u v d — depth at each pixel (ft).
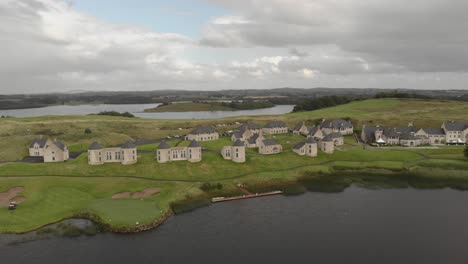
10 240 262.26
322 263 229.66
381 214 315.37
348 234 273.33
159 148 442.50
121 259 236.22
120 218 292.61
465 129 619.67
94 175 400.26
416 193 376.27
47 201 325.83
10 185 351.87
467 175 431.43
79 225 287.48
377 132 645.92
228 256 239.30
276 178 419.13
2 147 506.07
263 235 271.90
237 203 346.95
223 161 460.55
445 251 246.06
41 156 491.31
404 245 254.88
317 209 328.70
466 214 314.55
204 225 291.79
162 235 272.92
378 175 443.32
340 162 486.38
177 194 354.95
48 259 236.02
